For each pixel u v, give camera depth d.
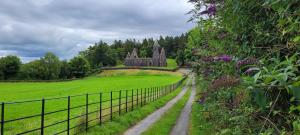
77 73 138.62
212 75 6.37
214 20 4.43
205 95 6.81
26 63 129.25
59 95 47.34
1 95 49.06
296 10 1.91
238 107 3.71
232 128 4.66
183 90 52.81
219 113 5.99
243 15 2.96
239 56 3.49
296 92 1.45
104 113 18.30
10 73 121.31
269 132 2.44
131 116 19.36
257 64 2.44
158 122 18.20
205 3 3.99
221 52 4.46
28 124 17.00
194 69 8.67
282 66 1.95
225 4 3.01
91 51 177.00
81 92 51.66
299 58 2.04
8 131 14.91
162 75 114.62
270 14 2.78
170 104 30.67
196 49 7.76
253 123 3.29
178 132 15.41
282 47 2.42
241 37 3.46
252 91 1.66
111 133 14.54
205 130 10.36
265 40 2.94
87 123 14.30
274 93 2.24
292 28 1.95
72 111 23.61
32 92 54.84
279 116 2.72
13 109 27.06
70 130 14.37
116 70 139.00
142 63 163.12
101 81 88.75
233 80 3.18
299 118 2.11
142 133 14.96
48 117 20.61
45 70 129.38
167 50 192.88
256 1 2.67
